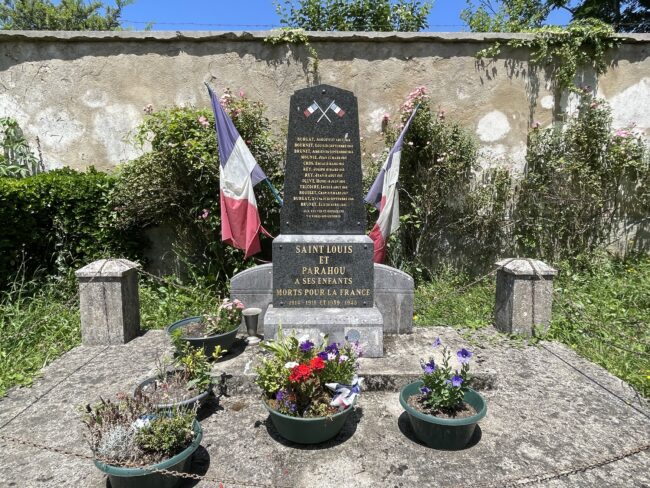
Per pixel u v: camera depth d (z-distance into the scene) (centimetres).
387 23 945
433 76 631
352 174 390
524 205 650
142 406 245
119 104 624
